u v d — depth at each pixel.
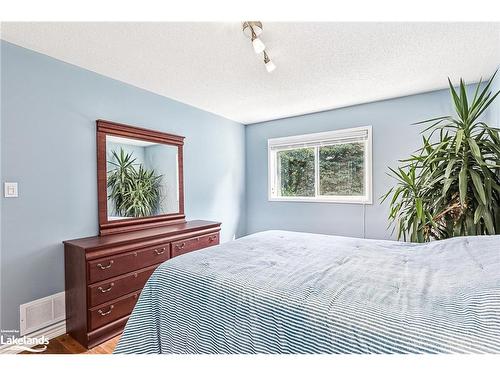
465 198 1.75
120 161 2.47
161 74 2.35
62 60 2.05
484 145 1.82
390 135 3.00
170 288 1.24
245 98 3.00
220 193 3.73
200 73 2.33
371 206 3.14
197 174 3.36
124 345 1.22
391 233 3.01
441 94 2.71
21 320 1.81
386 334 0.72
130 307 2.07
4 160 1.76
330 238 2.00
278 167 3.99
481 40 1.80
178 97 2.96
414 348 0.67
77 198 2.15
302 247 1.73
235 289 1.07
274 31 1.69
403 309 0.82
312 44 1.85
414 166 2.20
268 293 1.00
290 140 3.78
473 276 0.98
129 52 1.95
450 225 1.90
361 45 1.87
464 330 0.68
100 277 1.89
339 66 2.19
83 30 1.66
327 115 3.45
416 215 1.98
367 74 2.36
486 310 0.74
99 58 2.04
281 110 3.46
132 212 2.55
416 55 2.01
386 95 2.89
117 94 2.45
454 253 1.30
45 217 1.96
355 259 1.43
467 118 1.87
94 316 1.84
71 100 2.12
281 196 3.94
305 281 1.10
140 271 2.17
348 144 3.35
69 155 2.11
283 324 0.90
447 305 0.82
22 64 1.84
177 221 3.02
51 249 1.98
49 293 1.96
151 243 2.28
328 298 0.93
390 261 1.37
